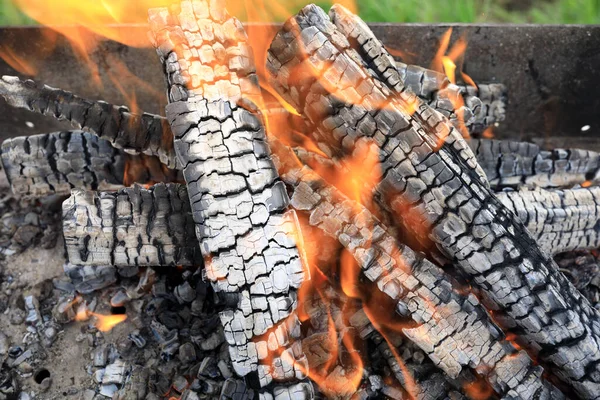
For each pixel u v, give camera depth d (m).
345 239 0.49
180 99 0.47
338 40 0.49
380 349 0.54
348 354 0.53
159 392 0.54
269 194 0.47
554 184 0.66
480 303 0.50
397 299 0.49
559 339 0.49
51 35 0.64
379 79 0.49
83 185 0.60
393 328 0.53
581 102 0.72
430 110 0.49
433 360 0.49
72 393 0.55
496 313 0.51
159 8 0.49
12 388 0.55
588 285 0.62
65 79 0.67
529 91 0.71
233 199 0.46
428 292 0.49
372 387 0.52
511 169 0.65
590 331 0.50
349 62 0.48
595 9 0.85
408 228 0.51
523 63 0.69
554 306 0.49
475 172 0.51
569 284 0.51
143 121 0.55
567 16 0.86
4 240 0.64
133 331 0.58
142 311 0.58
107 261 0.53
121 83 0.68
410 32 0.67
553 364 0.50
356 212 0.50
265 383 0.46
